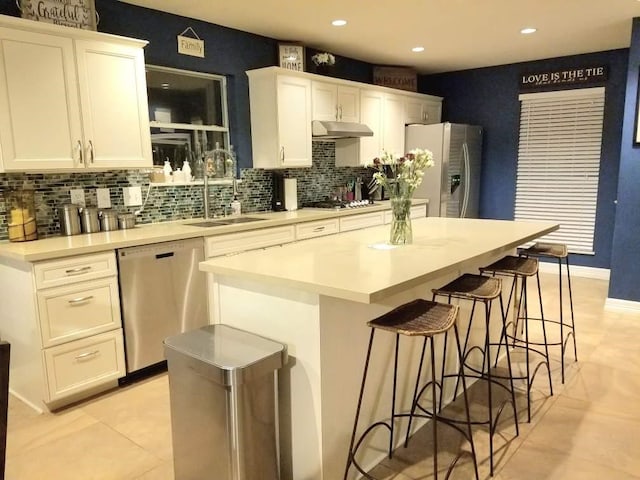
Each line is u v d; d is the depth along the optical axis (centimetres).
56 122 279
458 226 329
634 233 411
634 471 206
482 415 254
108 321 277
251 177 439
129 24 341
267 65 439
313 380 186
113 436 241
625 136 404
